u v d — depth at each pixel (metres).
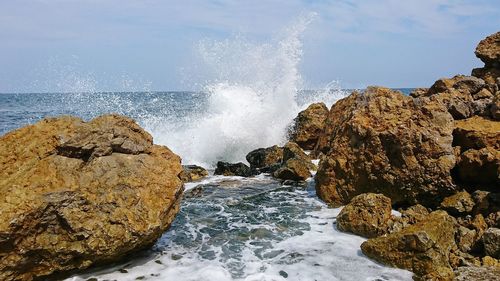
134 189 6.21
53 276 5.82
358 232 7.36
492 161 7.74
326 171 9.37
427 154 8.30
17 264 5.45
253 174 12.34
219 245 7.04
